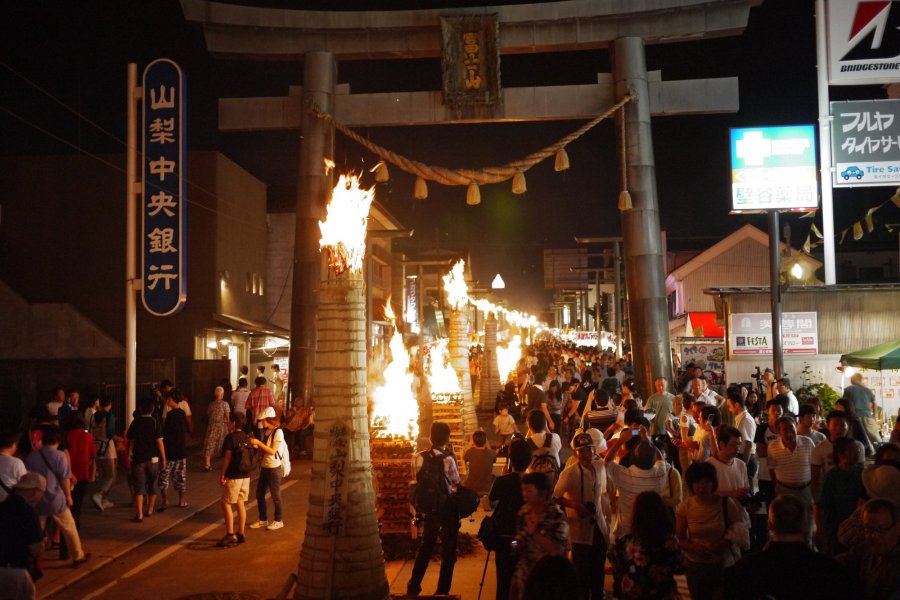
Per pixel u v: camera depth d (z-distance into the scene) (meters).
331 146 19.59
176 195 16.41
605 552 6.97
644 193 18.81
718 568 5.89
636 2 18.89
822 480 7.59
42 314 22.39
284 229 30.77
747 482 7.09
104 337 22.38
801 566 4.31
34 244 24.27
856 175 18.81
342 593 6.79
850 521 5.59
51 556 9.80
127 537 10.83
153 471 12.24
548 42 19.31
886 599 4.83
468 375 18.50
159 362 22.12
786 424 8.18
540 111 19.36
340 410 7.10
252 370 28.64
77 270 24.14
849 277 41.16
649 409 13.27
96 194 24.33
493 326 27.48
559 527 5.39
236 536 10.54
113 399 19.92
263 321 29.92
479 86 19.31
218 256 24.80
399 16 19.50
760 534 8.24
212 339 25.34
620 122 18.97
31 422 11.29
